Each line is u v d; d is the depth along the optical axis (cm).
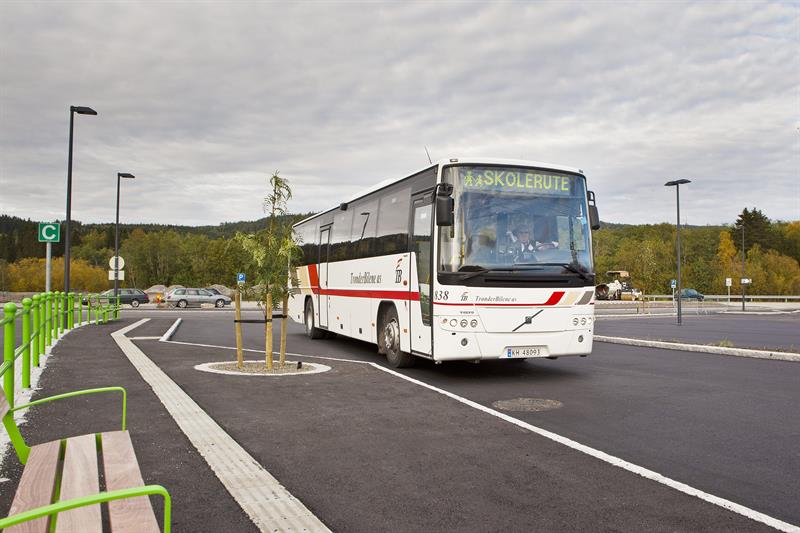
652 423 744
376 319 1334
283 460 583
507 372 1193
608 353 1555
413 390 962
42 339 1323
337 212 1677
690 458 594
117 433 464
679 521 434
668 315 4328
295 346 1728
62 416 743
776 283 9769
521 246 1057
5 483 498
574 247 1091
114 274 3328
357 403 857
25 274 10644
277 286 1184
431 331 1049
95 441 441
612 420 760
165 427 695
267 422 738
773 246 12431
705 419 766
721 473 547
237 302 1194
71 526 299
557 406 849
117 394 888
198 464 560
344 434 682
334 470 553
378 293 1327
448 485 512
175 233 14725
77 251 15062
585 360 1397
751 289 9431
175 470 542
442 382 1066
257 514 438
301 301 2070
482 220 1045
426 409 818
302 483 517
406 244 1177
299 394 922
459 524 430
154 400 848
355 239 1505
